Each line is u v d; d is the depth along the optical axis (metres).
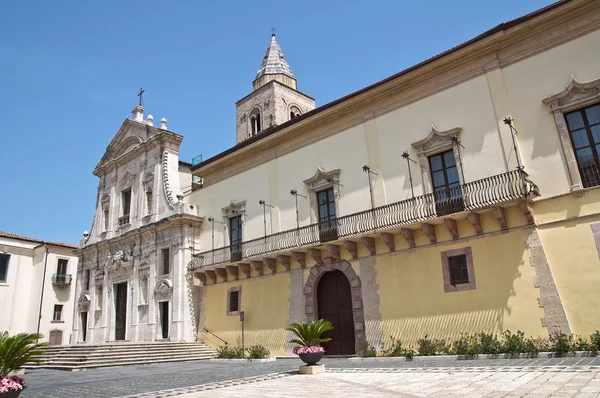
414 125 19.52
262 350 21.73
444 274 17.19
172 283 27.41
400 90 20.19
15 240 42.34
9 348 9.66
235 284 25.19
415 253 18.17
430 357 15.76
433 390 9.09
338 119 22.33
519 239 15.74
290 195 23.66
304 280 21.80
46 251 42.31
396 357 16.55
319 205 22.45
